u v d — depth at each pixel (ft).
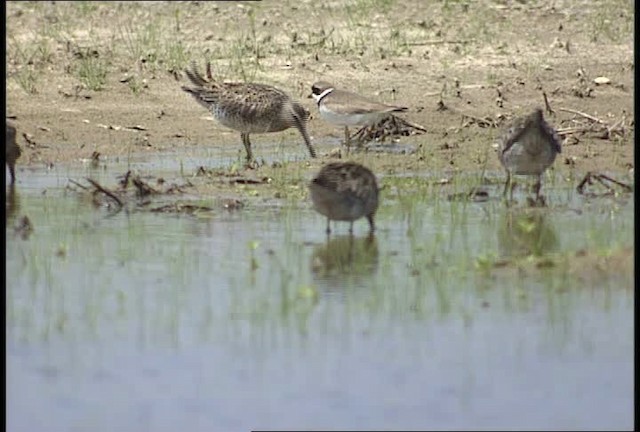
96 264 56.13
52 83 87.20
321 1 104.42
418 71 92.58
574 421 41.91
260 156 77.25
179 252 57.67
